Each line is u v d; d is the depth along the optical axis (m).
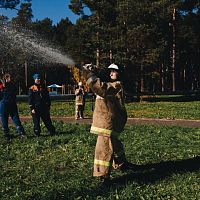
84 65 8.39
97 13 48.09
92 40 48.16
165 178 8.57
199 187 7.96
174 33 58.56
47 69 68.25
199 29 64.31
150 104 38.81
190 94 60.66
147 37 43.91
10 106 14.34
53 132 15.16
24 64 52.91
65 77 76.12
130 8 43.78
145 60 44.59
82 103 23.92
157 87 84.75
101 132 8.31
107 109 8.38
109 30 46.34
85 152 11.49
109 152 8.29
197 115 24.83
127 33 44.06
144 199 7.45
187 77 93.31
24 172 9.59
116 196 7.54
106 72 8.57
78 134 14.82
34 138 14.24
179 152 11.16
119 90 8.47
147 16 44.41
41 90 14.92
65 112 29.22
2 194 7.95
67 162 10.42
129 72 44.88
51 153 11.65
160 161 10.09
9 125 18.72
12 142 13.54
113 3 47.75
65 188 8.09
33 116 14.95
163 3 44.06
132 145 12.34
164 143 12.65
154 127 17.06
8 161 10.80
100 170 8.23
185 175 8.73
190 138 13.81
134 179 8.55
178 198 7.46
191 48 75.50
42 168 9.91
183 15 61.97
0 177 9.21
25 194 7.85
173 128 16.67
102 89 8.24
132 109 31.75
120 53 45.09
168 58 61.25
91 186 8.17
